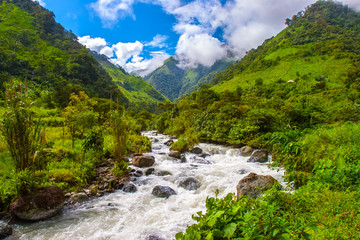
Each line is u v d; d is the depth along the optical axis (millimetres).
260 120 19375
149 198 7469
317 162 5844
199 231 2549
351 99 26703
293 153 6871
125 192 8031
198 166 11961
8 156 9203
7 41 92000
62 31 149375
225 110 22969
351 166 4953
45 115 31422
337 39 109375
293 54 107438
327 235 2797
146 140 18734
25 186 5930
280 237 2408
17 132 6203
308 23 152125
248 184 6234
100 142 11711
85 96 21406
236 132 19188
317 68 79750
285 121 19203
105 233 5230
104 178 9141
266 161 12430
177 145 17125
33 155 6715
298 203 3639
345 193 3900
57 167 9125
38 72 75562
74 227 5512
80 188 7918
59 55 108250
